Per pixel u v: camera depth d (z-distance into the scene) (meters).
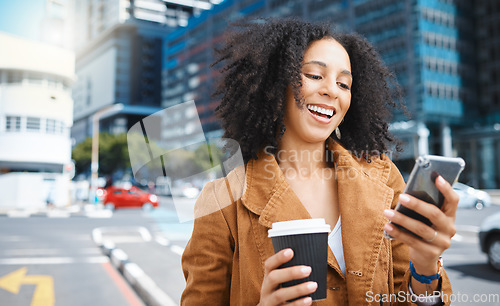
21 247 9.26
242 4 58.34
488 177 40.03
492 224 6.13
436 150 40.47
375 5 42.06
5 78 23.62
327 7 46.28
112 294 5.17
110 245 8.71
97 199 24.30
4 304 4.71
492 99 41.19
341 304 1.00
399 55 40.22
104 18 87.75
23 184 23.62
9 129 23.83
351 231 1.03
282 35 1.10
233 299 1.05
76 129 80.25
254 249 1.02
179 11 92.00
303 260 0.77
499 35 41.03
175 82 72.06
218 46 1.28
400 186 1.17
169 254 7.69
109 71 84.88
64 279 6.04
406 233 0.77
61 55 24.83
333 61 1.08
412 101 39.06
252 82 1.12
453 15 41.22
